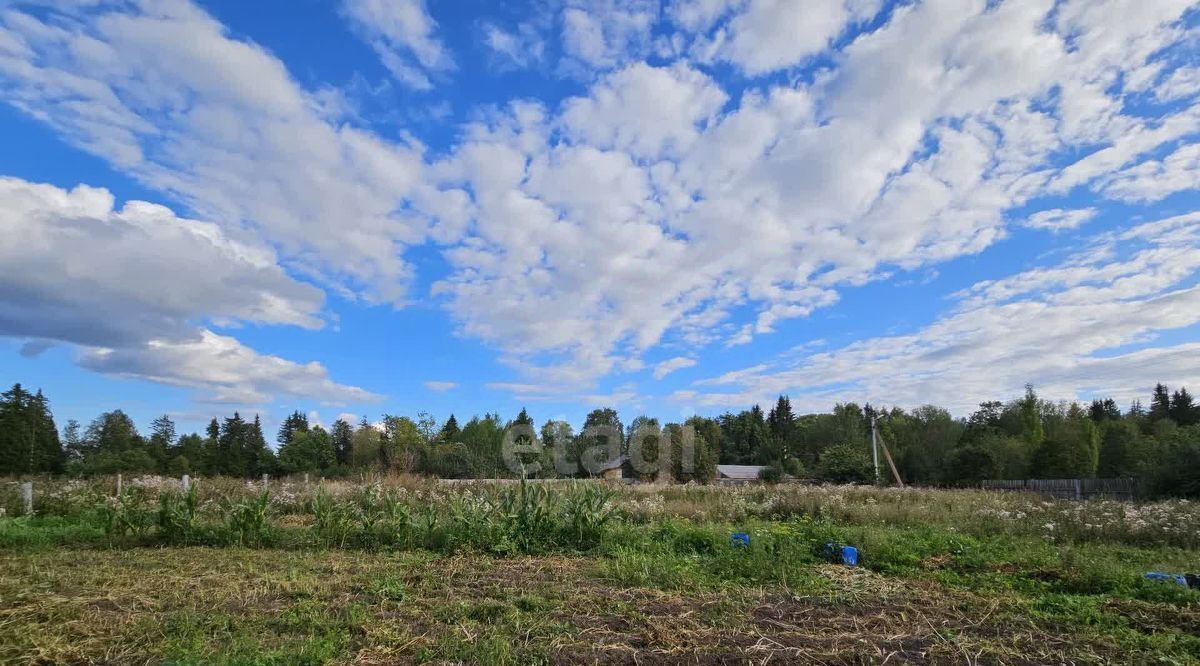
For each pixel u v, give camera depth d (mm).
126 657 4457
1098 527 11234
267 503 10734
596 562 8734
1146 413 60562
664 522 11750
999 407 58406
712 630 5398
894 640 5219
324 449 49031
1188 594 6629
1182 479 18734
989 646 5062
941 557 8742
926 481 39625
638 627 5426
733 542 9414
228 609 5789
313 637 4883
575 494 10742
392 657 4574
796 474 47719
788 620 5816
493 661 4414
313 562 8383
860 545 9273
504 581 7301
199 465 47656
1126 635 5430
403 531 10102
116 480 16656
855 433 56656
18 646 4613
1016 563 8359
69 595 6215
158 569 7750
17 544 9805
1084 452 35625
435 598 6387
